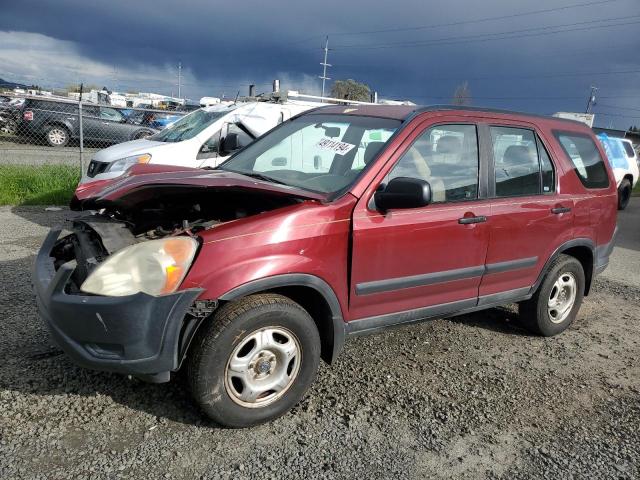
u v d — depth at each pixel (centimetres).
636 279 741
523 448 322
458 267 390
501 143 427
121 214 372
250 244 295
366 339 457
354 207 334
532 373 421
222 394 297
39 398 327
